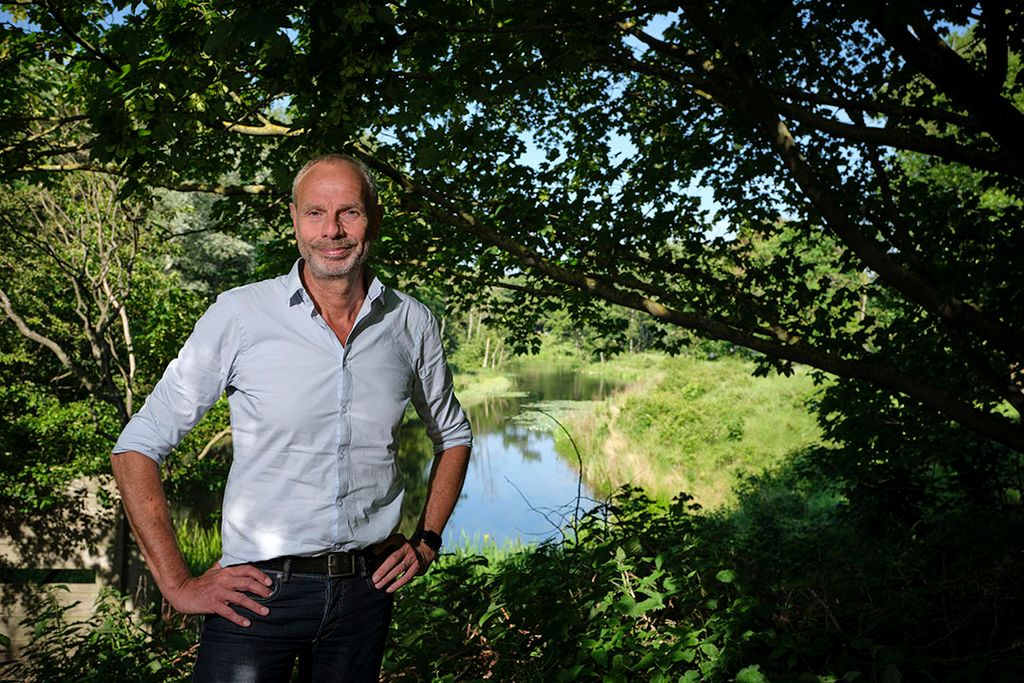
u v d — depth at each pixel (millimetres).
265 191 5875
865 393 6816
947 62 3951
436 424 2039
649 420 23094
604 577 3711
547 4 3693
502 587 3801
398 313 1856
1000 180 6219
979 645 3662
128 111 4070
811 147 6629
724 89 5328
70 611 7301
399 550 1839
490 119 5574
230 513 1736
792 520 11234
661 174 6359
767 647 3557
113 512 7672
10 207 9555
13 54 4793
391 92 4266
